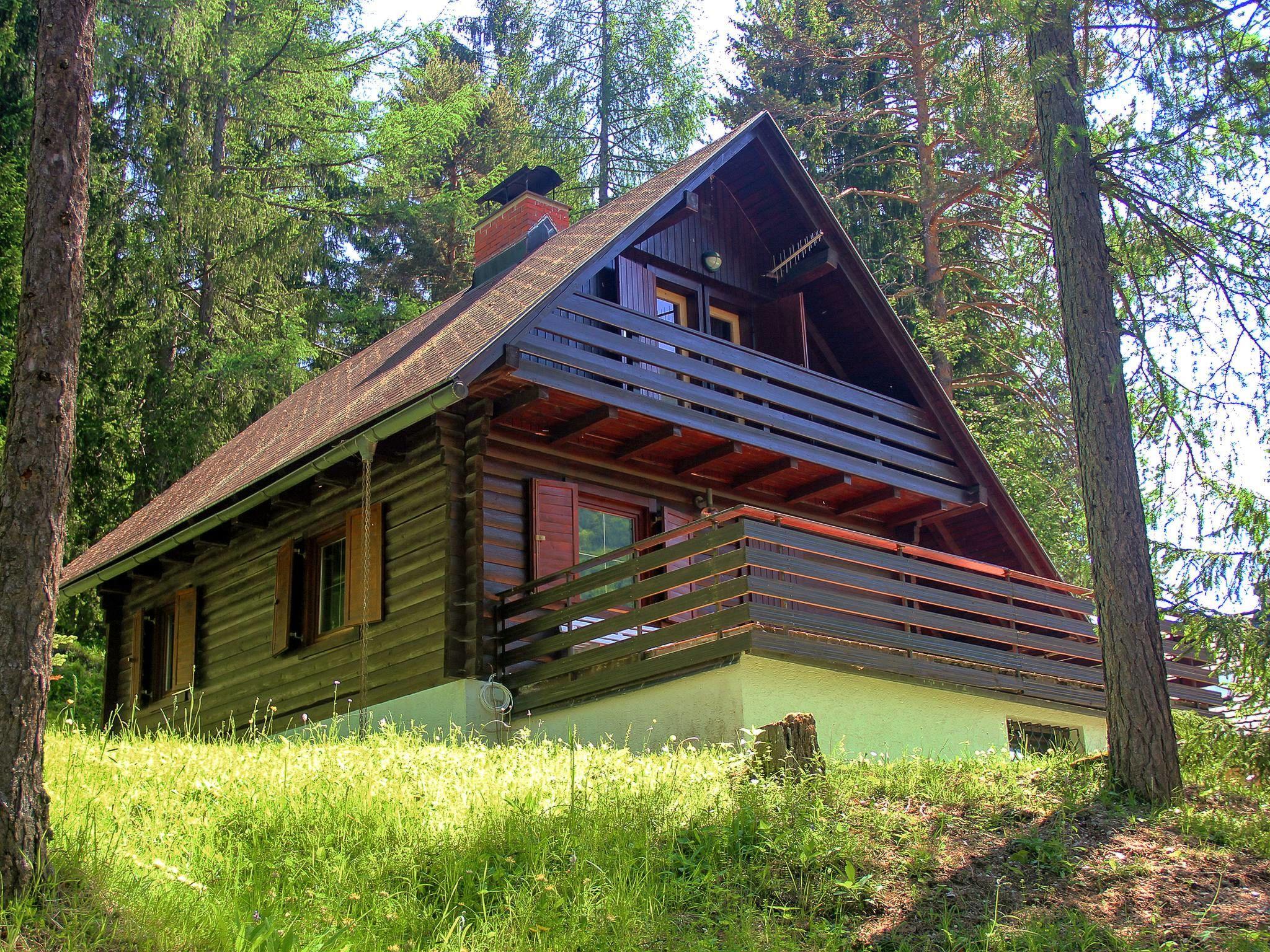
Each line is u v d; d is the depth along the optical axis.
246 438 19.09
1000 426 24.88
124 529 18.52
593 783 7.96
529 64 32.94
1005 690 12.59
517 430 13.05
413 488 13.12
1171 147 9.30
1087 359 9.16
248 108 24.64
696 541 10.95
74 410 6.01
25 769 5.48
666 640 10.96
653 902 6.28
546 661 12.56
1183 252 9.62
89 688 22.31
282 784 7.79
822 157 25.86
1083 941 6.07
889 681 11.57
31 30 21.31
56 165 6.11
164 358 23.50
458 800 7.58
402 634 12.78
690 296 15.36
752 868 6.75
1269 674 8.69
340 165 26.08
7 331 20.11
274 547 15.30
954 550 17.14
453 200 29.53
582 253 12.83
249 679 15.20
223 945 5.42
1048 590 14.08
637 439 13.55
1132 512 8.78
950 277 24.86
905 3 22.27
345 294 30.14
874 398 15.36
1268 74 9.13
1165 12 9.29
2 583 5.61
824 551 11.26
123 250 22.86
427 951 5.79
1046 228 17.38
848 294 15.76
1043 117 9.70
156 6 22.12
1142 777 8.17
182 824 6.96
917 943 6.13
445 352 12.68
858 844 7.03
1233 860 7.07
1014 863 6.96
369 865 6.55
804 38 25.70
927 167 23.09
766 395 14.01
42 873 5.44
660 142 32.16
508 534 12.76
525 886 6.34
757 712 10.37
